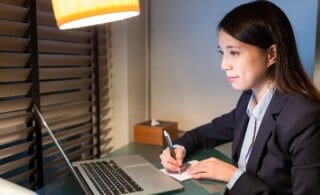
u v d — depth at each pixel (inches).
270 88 38.7
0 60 48.6
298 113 34.5
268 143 38.0
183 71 84.1
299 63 37.2
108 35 79.9
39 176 56.4
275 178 37.3
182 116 86.0
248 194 37.9
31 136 55.6
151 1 85.5
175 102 86.4
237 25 35.3
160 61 86.8
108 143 82.5
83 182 43.3
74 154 67.9
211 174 44.2
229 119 57.4
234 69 37.0
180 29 82.9
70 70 65.5
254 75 36.7
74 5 29.8
